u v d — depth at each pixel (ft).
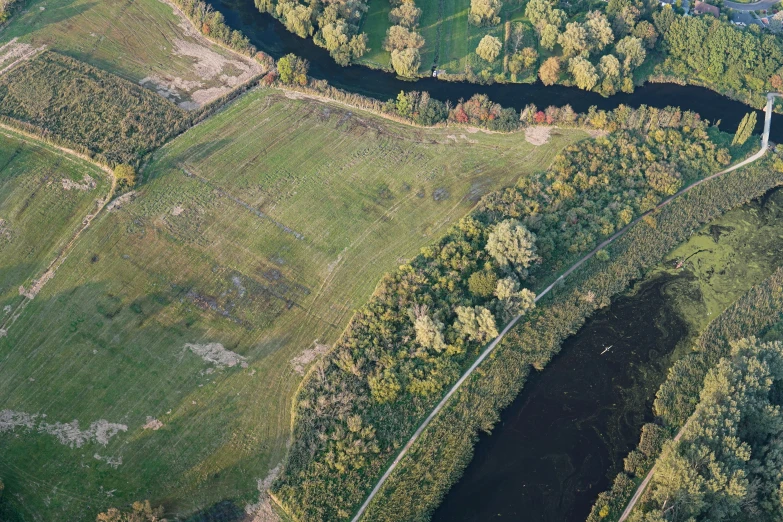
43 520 364.17
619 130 576.20
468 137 570.46
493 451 423.64
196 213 496.64
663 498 389.39
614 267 504.02
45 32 599.16
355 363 431.02
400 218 512.22
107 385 411.95
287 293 463.83
